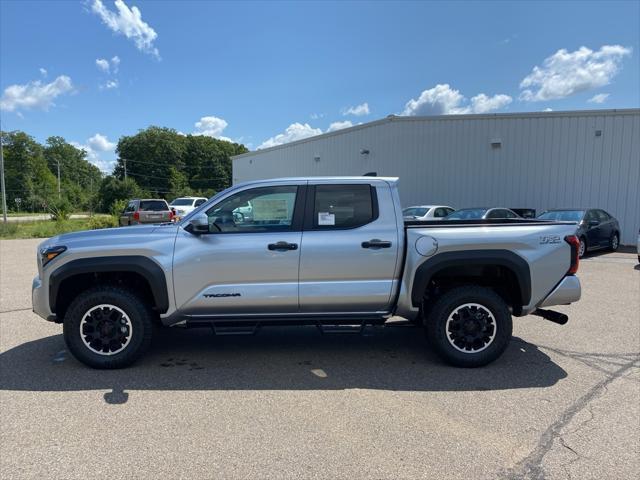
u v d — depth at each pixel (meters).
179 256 4.27
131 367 4.45
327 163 23.89
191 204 28.02
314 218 4.41
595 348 5.02
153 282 4.23
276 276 4.32
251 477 2.64
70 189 85.12
